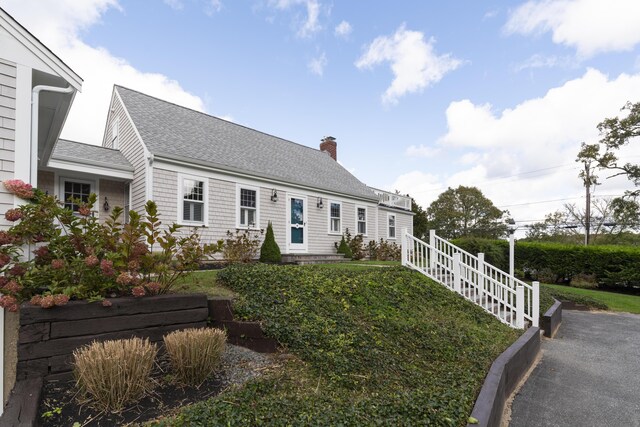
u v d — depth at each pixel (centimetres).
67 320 305
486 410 259
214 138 1152
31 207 330
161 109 1127
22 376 283
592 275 1412
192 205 922
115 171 887
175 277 423
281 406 249
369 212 1630
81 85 412
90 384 247
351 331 400
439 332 462
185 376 290
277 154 1376
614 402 376
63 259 345
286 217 1188
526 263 1620
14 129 347
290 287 483
